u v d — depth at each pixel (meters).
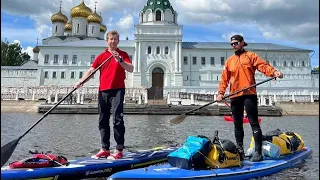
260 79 57.47
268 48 61.34
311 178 6.75
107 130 7.19
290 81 59.19
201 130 17.17
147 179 5.57
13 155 9.36
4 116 27.97
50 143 11.84
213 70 59.50
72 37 68.44
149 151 8.02
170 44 58.44
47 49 59.47
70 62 59.41
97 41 63.03
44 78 58.88
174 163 6.31
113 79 6.94
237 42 7.38
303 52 60.81
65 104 33.81
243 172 6.43
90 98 43.31
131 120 25.06
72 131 15.97
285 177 6.85
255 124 7.31
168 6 61.88
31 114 31.81
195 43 63.72
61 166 6.16
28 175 5.60
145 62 57.88
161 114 33.59
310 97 43.66
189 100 40.94
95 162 6.58
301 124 22.83
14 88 52.84
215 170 6.19
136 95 49.12
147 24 58.91
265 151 7.66
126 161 6.89
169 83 57.72
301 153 8.47
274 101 39.34
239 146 7.45
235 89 7.41
